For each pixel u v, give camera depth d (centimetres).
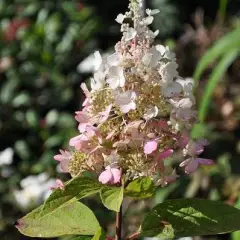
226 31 231
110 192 73
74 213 80
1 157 202
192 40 229
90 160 76
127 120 74
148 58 74
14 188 191
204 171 149
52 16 252
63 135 202
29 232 79
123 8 308
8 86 235
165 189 143
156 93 74
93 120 75
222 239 131
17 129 228
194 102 77
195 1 334
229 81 206
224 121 194
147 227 78
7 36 245
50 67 244
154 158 74
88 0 305
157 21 315
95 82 77
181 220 77
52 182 172
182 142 76
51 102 237
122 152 74
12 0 259
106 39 286
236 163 168
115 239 81
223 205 77
